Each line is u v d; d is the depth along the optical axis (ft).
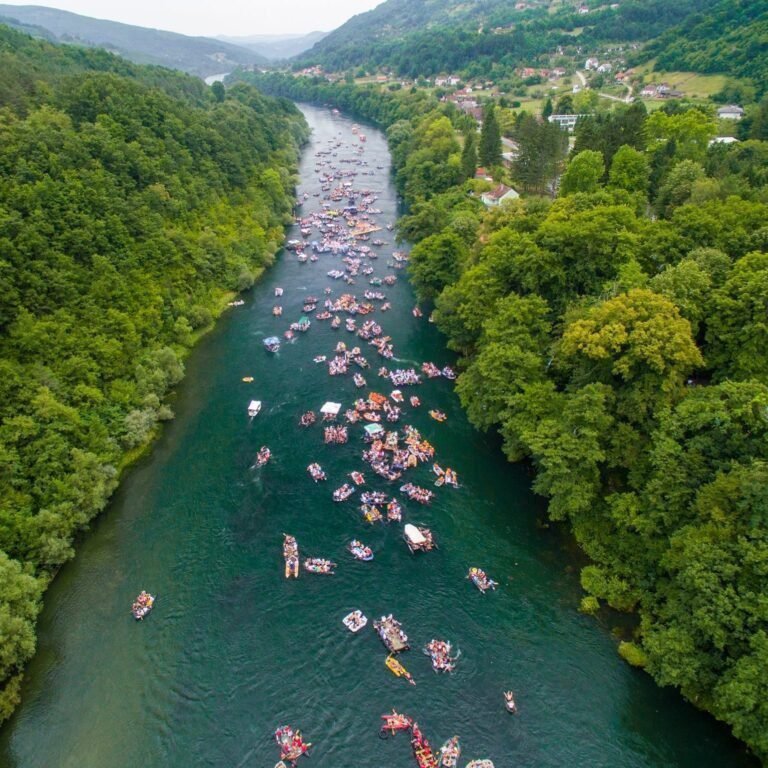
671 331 192.34
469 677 171.12
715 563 151.84
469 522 224.33
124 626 187.21
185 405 296.10
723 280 223.10
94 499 220.64
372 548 213.87
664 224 271.90
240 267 419.74
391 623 185.98
